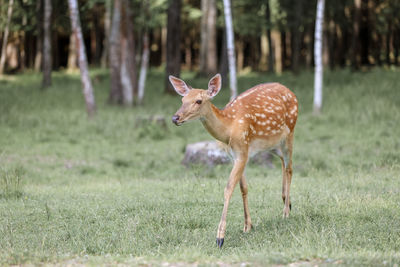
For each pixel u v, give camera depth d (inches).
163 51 2082.9
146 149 661.9
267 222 310.0
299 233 277.3
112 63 1037.2
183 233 289.1
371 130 697.0
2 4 1336.1
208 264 222.8
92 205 357.4
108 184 455.8
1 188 402.0
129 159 603.5
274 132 307.4
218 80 276.4
